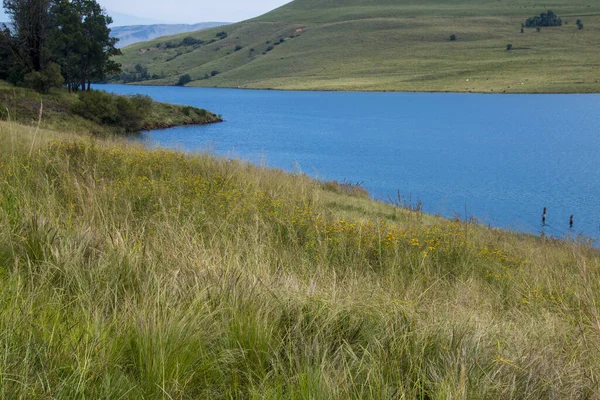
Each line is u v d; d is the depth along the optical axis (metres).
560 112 106.94
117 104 62.03
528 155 59.59
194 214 6.60
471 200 37.12
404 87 169.38
